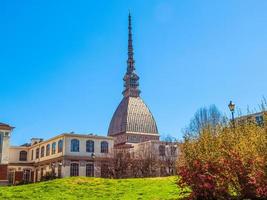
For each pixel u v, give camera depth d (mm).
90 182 30031
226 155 18484
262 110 21062
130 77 185125
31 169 104188
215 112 80562
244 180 18156
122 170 88188
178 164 20234
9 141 87375
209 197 18125
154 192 24828
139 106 175250
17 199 23719
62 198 24016
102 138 96312
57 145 94938
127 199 23062
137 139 165125
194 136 21094
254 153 18219
